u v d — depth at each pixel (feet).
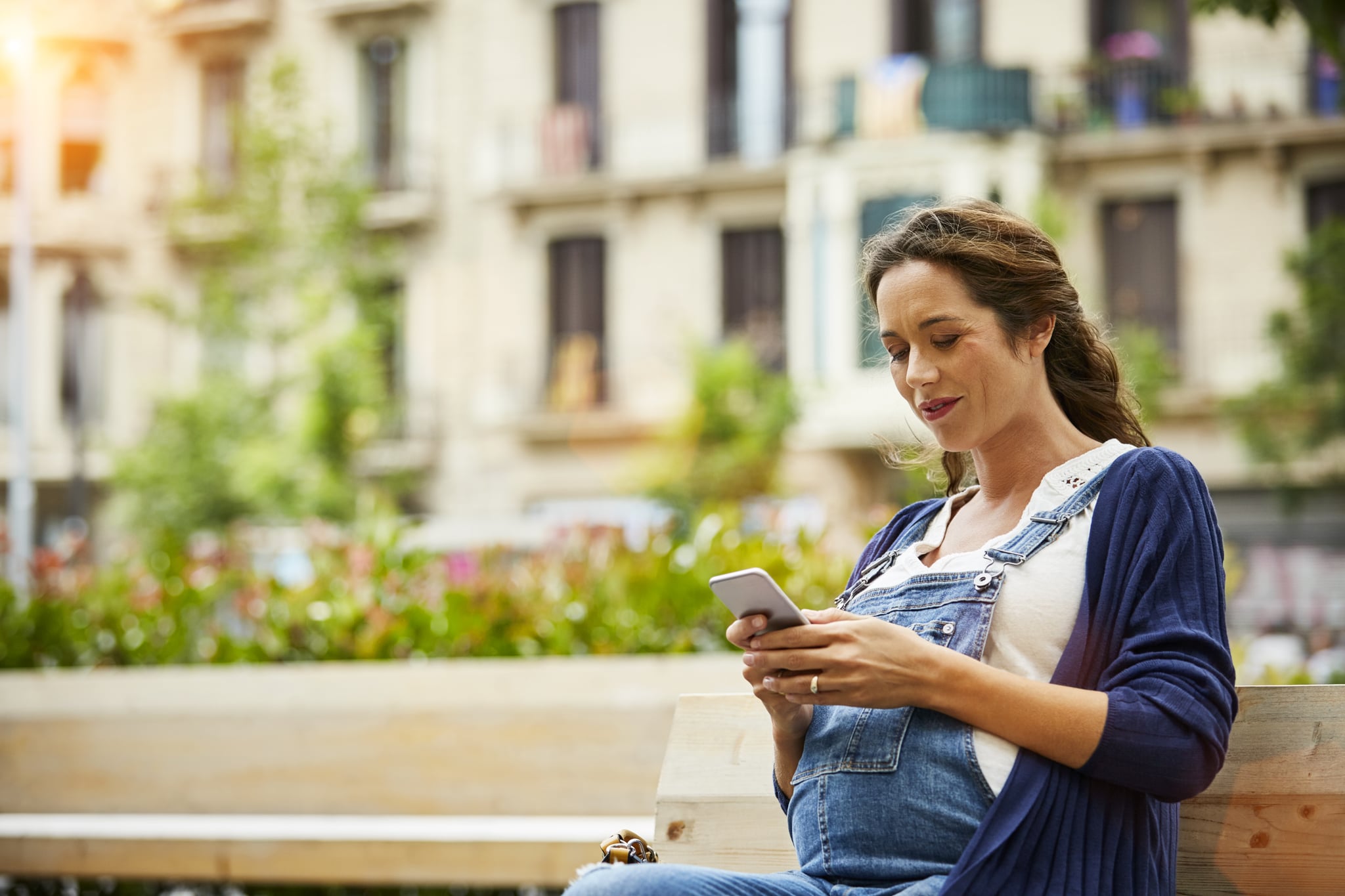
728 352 69.00
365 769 14.75
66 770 15.42
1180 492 6.48
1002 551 6.67
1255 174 67.72
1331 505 63.77
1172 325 69.00
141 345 83.46
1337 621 61.05
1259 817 6.87
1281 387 60.85
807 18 73.97
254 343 75.36
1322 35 19.71
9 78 84.99
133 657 18.07
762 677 6.75
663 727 14.14
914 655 6.18
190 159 83.35
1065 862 6.05
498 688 14.60
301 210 74.23
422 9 79.97
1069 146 69.31
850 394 69.10
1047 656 6.45
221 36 83.05
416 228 79.87
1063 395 7.36
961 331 6.81
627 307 76.48
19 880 13.73
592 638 16.84
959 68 69.15
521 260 78.23
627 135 76.74
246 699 15.16
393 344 80.12
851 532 28.40
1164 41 69.82
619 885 6.04
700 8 75.72
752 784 8.15
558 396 77.10
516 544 57.26
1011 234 7.00
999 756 6.20
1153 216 69.67
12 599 18.54
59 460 83.71
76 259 84.53
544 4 77.92
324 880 12.70
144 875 13.04
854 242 70.23
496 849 12.39
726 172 73.82
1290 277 61.98
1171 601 6.24
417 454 77.71
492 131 78.69
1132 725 5.95
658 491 67.46
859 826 6.44
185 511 70.03
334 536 20.31
